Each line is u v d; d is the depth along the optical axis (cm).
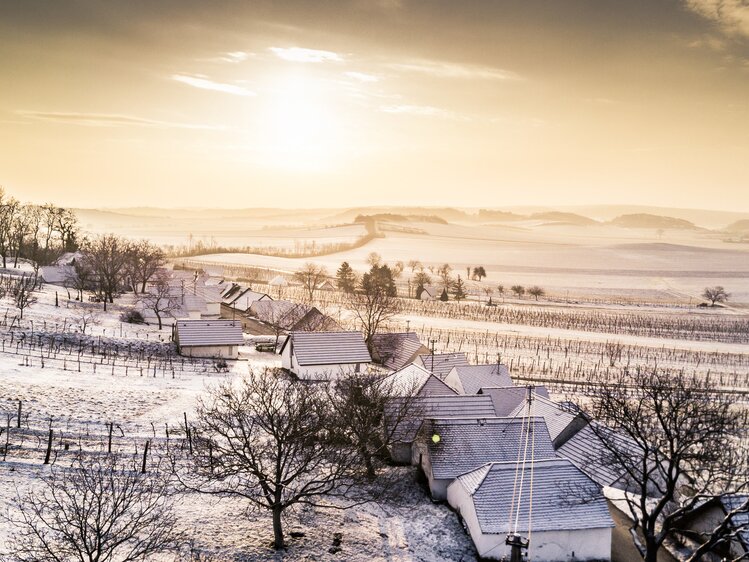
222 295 15900
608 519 4322
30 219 17138
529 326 15262
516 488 4453
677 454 3675
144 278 13325
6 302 9644
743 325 16712
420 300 19625
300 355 8131
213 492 3941
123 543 3516
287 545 3906
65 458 4525
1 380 5959
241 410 4512
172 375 7462
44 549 2998
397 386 6300
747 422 6781
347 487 4922
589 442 5547
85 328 9181
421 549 4175
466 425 5291
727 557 4084
